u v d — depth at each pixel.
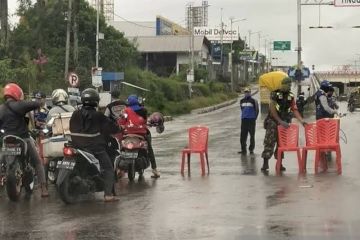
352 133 26.47
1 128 11.13
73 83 29.52
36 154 11.51
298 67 49.12
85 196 11.42
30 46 42.25
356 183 12.04
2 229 8.69
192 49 72.12
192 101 57.81
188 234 8.12
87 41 51.81
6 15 38.25
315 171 13.80
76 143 10.67
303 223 8.57
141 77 52.53
